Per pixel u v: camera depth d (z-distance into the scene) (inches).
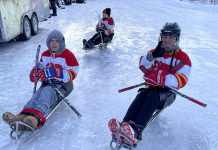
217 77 219.1
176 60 132.8
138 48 293.3
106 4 741.3
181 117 157.2
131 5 705.0
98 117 155.5
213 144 133.6
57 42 145.7
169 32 127.3
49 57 151.6
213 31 398.3
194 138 138.1
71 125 147.2
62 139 135.2
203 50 293.3
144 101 126.3
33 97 134.0
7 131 141.3
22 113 125.7
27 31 329.4
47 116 136.5
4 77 213.5
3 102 172.6
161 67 134.3
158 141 134.6
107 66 236.5
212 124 151.5
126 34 357.7
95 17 504.4
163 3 741.3
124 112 161.5
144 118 120.0
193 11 604.4
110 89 192.1
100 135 138.9
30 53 275.4
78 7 682.2
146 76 132.9
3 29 268.1
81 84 199.0
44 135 137.8
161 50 132.9
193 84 204.1
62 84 147.6
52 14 522.3
